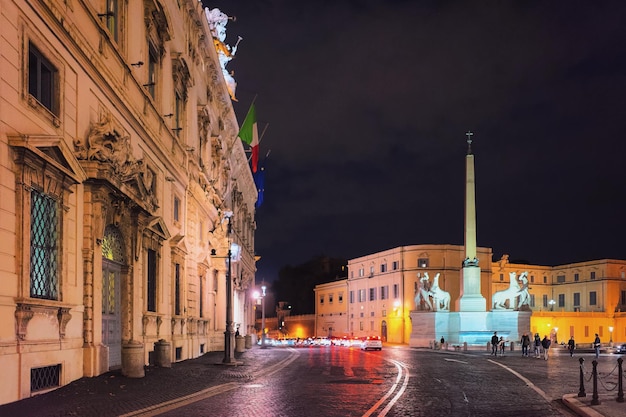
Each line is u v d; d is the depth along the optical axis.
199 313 35.12
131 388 15.92
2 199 12.46
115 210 19.16
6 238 12.57
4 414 11.28
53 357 14.57
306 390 17.81
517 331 55.25
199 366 24.97
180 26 30.16
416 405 14.88
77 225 16.55
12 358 12.63
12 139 12.76
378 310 88.19
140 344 18.80
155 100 26.25
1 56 12.43
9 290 12.63
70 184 15.67
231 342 26.92
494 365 31.25
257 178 66.25
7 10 12.66
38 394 13.84
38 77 14.45
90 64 17.38
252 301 75.06
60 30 15.31
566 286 93.88
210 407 13.96
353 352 47.12
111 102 19.28
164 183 26.62
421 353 45.62
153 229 23.89
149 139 23.77
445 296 60.94
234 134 51.50
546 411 14.35
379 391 17.83
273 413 13.18
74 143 16.44
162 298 26.08
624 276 88.94
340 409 13.93
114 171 17.81
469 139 58.28
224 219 42.66
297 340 82.81
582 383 16.17
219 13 49.97
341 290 101.00
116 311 20.47
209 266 38.06
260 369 24.78
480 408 14.65
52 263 15.02
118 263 20.44
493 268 92.19
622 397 14.93
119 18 21.11
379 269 89.00
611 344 75.94
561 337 81.75
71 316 15.78
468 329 56.12
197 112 35.81
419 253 82.00
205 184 36.69
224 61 51.53
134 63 22.14
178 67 29.22
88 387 15.41
